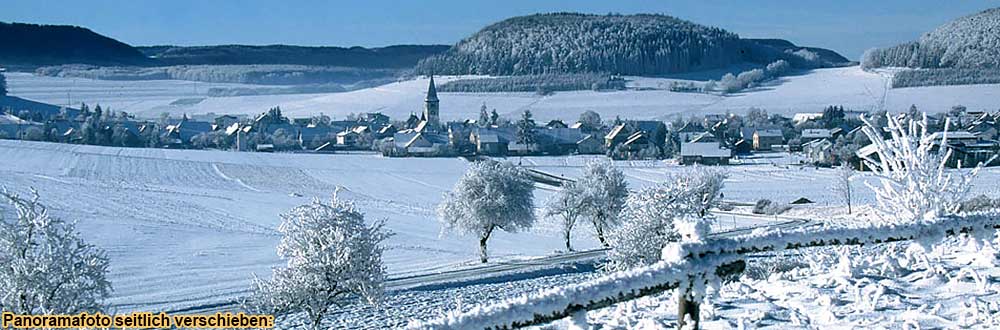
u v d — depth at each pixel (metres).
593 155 160.62
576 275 50.12
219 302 41.50
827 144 141.62
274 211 83.81
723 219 74.94
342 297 29.14
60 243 22.19
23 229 21.89
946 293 11.30
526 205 64.56
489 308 5.60
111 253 56.84
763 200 85.31
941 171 13.74
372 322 32.12
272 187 107.69
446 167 134.75
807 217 75.50
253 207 85.88
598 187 64.88
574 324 5.87
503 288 44.91
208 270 52.22
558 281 47.44
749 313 10.62
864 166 112.88
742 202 89.81
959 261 12.94
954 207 13.66
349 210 29.09
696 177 52.00
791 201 89.38
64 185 94.69
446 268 55.03
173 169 119.62
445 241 70.19
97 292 23.03
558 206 65.44
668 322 10.52
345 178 118.19
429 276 50.59
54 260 21.75
